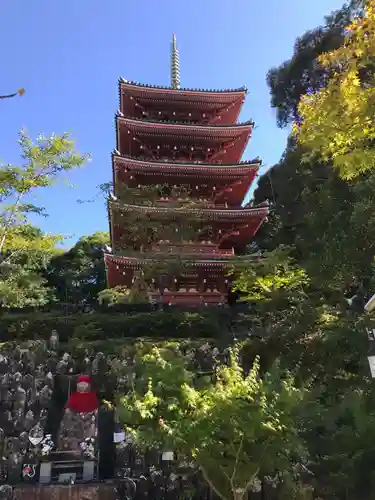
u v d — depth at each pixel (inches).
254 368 459.2
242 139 1314.0
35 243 875.4
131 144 1323.8
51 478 646.5
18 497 577.9
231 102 1364.4
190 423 390.9
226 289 1136.8
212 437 393.4
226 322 985.5
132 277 1131.9
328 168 1262.3
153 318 957.8
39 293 1253.7
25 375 776.3
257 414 383.2
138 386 467.8
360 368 690.2
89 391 740.0
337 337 732.7
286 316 867.4
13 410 725.9
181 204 1141.7
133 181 1232.8
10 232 827.4
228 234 1210.6
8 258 935.7
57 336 876.0
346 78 337.4
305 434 498.9
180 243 1163.9
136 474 629.3
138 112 1385.3
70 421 714.8
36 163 677.3
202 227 1181.7
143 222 1127.0
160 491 599.5
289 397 406.6
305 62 1672.0
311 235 1163.9
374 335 502.9
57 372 795.4
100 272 1947.6
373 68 484.1
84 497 586.6
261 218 1175.6
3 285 995.3
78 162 703.7
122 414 428.5
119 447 652.1
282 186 1534.2
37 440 669.3
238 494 398.0
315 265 961.5
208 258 1081.4
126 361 788.0
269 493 525.0
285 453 405.7
